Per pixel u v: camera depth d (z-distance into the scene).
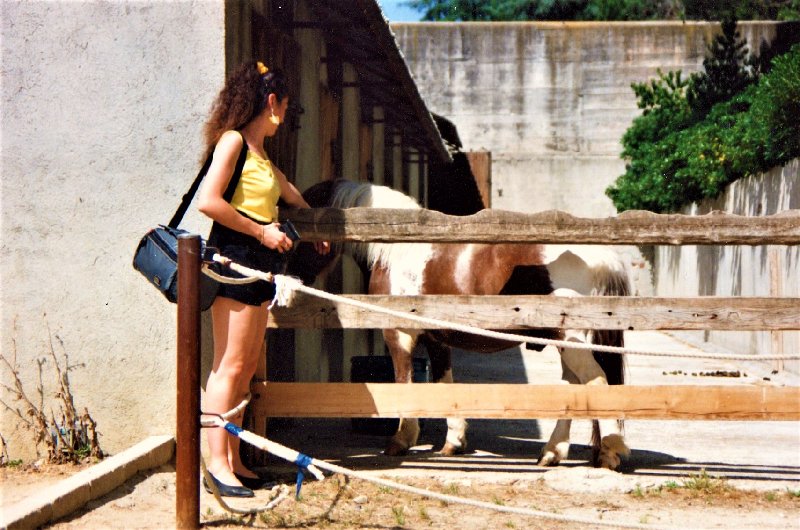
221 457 4.54
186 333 3.84
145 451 4.79
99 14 5.22
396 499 4.61
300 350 8.03
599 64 24.27
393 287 5.92
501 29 24.38
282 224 4.73
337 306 5.24
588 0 31.44
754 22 23.52
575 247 5.45
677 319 5.11
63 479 4.71
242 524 3.99
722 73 19.20
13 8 5.25
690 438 6.88
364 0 6.82
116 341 5.23
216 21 5.16
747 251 13.45
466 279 5.65
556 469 5.41
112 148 5.22
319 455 5.88
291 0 7.35
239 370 4.46
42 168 5.26
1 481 4.67
